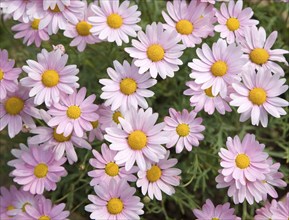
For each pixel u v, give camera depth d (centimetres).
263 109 42
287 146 53
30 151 43
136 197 41
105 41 48
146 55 42
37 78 41
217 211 43
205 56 43
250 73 42
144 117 40
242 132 49
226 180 42
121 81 42
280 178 44
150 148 40
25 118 43
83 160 47
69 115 41
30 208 42
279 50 44
